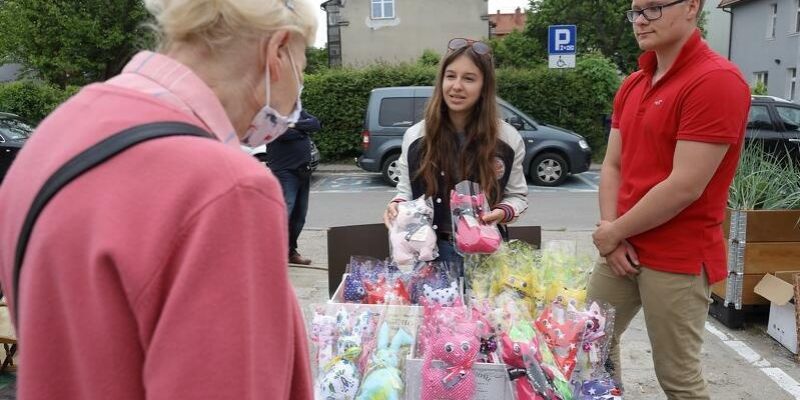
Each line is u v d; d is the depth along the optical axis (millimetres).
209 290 761
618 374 2703
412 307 2414
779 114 9789
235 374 768
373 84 13602
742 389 3303
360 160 11172
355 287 2658
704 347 3811
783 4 24156
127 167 792
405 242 2648
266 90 1007
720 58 2182
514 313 2262
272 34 975
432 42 25047
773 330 3896
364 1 24859
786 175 4066
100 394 785
